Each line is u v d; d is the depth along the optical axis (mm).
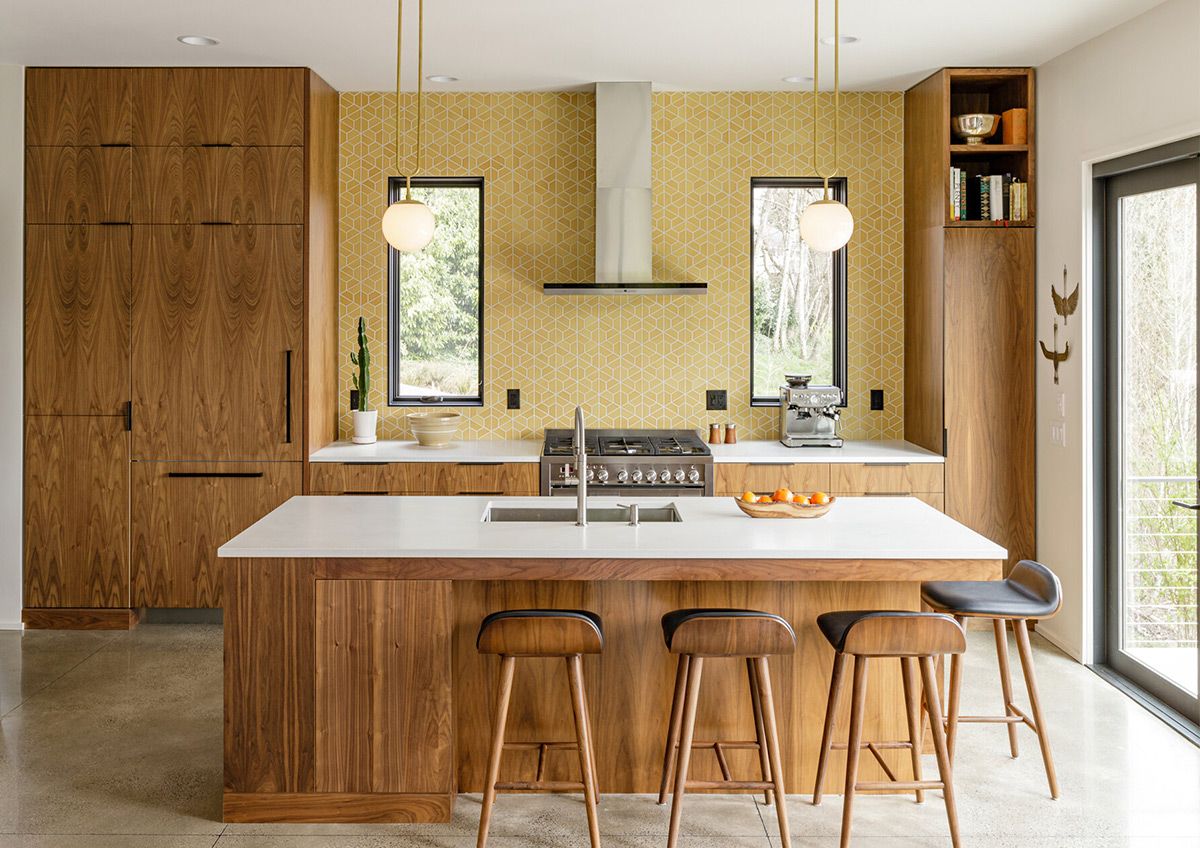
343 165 5789
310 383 5289
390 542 3232
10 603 5316
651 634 3408
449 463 5223
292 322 5266
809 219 3682
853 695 3002
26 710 4207
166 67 5188
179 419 5289
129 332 5258
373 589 3197
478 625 3393
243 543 3221
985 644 5121
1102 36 4613
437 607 3203
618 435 5848
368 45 4828
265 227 5234
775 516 3623
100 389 5281
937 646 2898
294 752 3227
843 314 5891
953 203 5273
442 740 3230
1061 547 5016
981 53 4973
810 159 5801
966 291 5262
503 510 3883
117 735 3945
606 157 5465
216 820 3260
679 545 3180
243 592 3203
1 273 5238
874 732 3453
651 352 5879
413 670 3213
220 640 5148
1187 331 4148
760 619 2881
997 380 5281
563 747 3244
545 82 5520
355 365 5863
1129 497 4605
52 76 5188
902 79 5488
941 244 5281
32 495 5301
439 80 5488
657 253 5840
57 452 5297
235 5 4270
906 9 4305
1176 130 4047
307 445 5273
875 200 5828
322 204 5477
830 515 3699
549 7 4273
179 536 5320
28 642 5117
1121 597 4676
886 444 5723
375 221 5809
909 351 5801
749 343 5883
